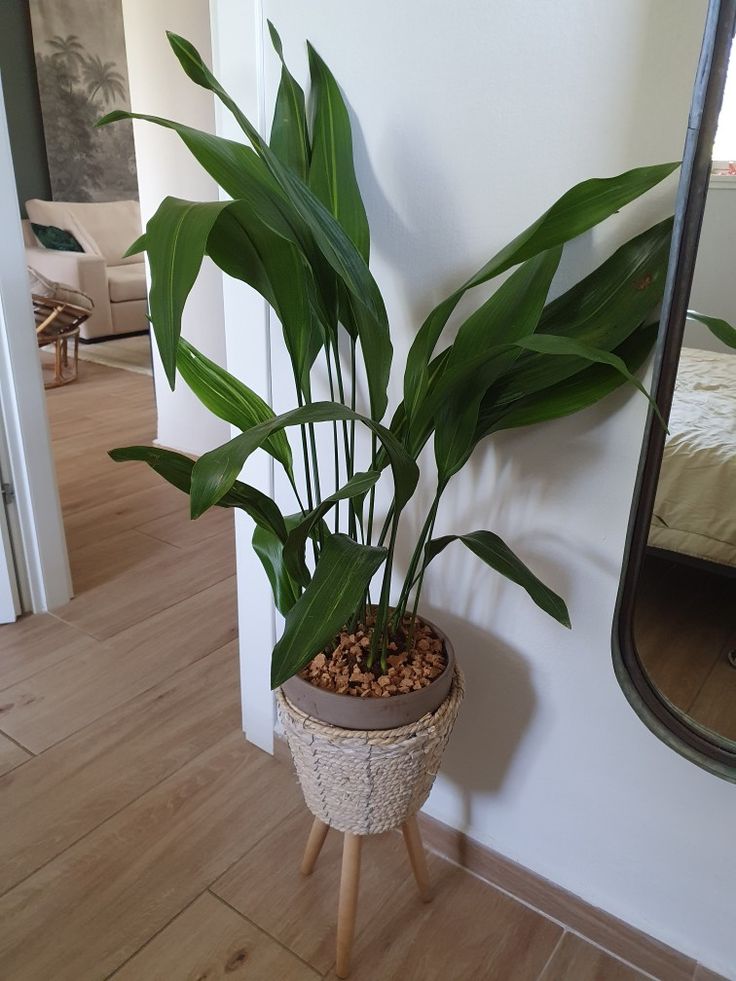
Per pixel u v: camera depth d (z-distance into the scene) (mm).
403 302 1094
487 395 913
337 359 971
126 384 4098
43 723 1620
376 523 1256
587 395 902
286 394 1279
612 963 1174
